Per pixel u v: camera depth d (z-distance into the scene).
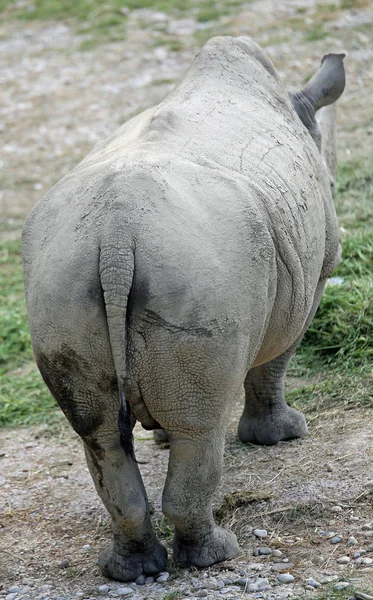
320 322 18.48
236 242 10.85
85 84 37.97
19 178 31.80
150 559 11.84
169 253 10.33
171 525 13.37
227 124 12.84
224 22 40.16
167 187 10.70
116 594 11.46
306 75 33.66
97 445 11.15
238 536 12.62
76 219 10.74
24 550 13.27
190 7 42.78
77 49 41.00
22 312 23.05
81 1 45.47
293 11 39.88
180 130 12.21
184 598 11.08
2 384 19.88
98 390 10.78
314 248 13.18
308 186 13.36
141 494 11.38
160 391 10.65
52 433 17.58
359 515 12.77
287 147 13.34
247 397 15.32
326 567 11.62
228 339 10.64
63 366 10.80
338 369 17.41
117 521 11.47
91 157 12.68
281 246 11.91
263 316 11.27
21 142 34.38
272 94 14.42
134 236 10.32
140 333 10.35
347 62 34.06
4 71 40.16
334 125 16.77
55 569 12.58
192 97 13.36
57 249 10.73
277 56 35.59
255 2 41.69
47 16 44.66
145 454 15.89
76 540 13.45
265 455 14.89
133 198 10.49
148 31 41.22
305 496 13.32
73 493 15.01
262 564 11.77
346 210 23.28
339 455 14.38
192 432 10.94
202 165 11.53
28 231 11.37
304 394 16.81
